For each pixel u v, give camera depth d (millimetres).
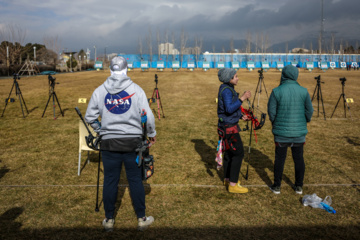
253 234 3055
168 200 3783
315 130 7695
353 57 71062
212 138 6898
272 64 62406
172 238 2979
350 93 15781
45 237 2977
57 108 10977
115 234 3047
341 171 4801
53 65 49156
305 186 4219
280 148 3844
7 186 4168
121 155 2918
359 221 3305
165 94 15031
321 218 3365
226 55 70125
